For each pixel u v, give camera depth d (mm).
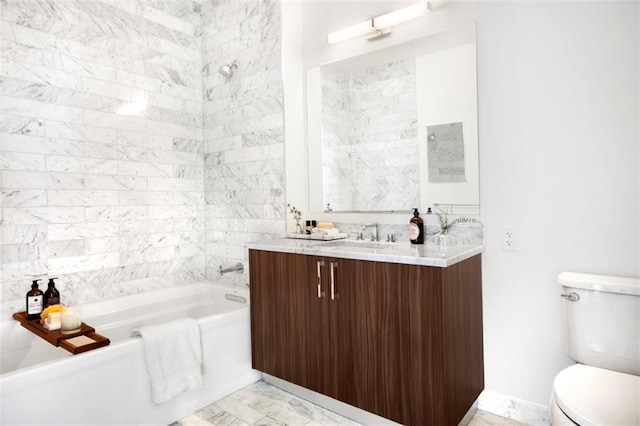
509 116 2000
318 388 2107
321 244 2354
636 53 1670
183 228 3271
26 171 2418
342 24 2670
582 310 1644
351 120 2621
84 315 2576
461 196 2166
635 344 1528
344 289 1968
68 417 1669
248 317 2498
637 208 1681
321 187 2807
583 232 1811
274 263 2307
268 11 2879
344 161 2662
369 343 1884
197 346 2135
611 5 1723
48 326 2010
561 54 1849
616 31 1713
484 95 2076
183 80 3287
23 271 2396
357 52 2580
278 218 2869
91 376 1745
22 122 2402
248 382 2498
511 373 2023
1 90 2322
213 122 3328
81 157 2668
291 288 2217
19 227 2387
